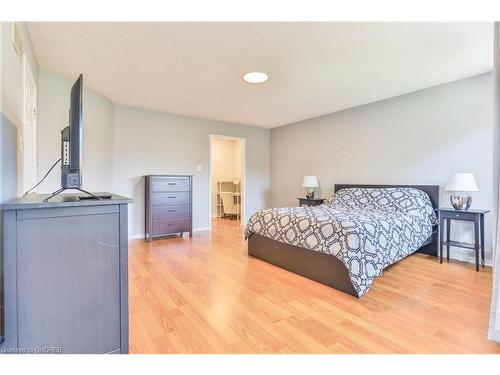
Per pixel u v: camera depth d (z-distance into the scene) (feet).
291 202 19.06
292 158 18.90
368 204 12.38
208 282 8.41
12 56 5.22
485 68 9.71
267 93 12.32
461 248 10.87
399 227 9.11
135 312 6.48
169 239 14.66
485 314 6.42
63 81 10.23
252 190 19.93
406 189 11.83
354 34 7.32
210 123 17.62
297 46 7.97
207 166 17.53
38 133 9.41
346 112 15.21
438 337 5.48
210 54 8.50
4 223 3.40
